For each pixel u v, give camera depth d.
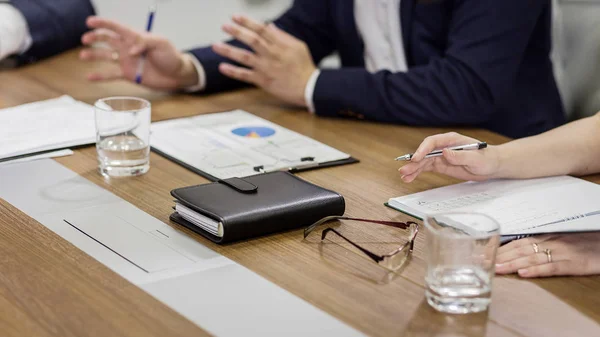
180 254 1.06
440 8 1.89
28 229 1.13
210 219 1.10
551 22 1.93
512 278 1.01
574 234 1.10
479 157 1.27
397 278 1.01
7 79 1.96
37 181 1.32
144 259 1.05
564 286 1.00
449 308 0.92
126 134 1.34
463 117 1.71
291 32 2.15
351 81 1.73
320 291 0.97
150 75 1.89
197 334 0.87
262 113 1.76
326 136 1.61
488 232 0.93
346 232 1.14
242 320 0.90
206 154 1.45
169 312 0.91
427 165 1.28
